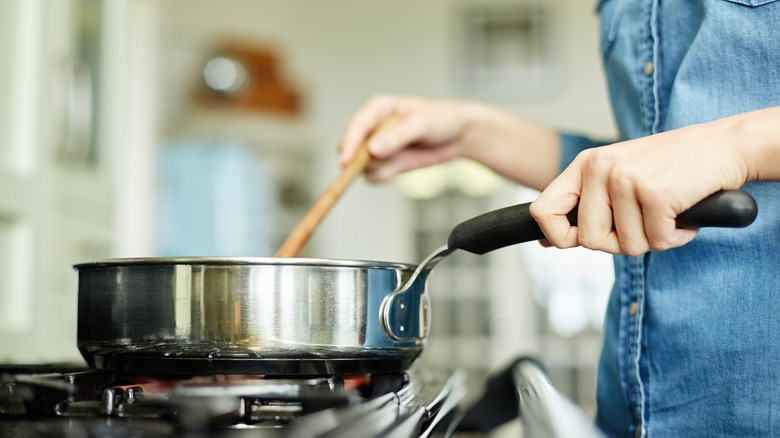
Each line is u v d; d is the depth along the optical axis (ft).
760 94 2.09
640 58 2.39
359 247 14.89
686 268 2.16
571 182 1.67
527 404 1.81
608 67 2.61
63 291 6.00
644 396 2.25
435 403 1.94
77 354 6.33
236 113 13.14
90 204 6.55
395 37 15.12
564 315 14.65
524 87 14.83
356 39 15.16
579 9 14.83
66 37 6.02
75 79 5.95
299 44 15.12
